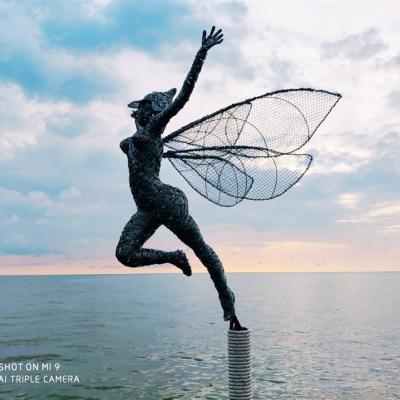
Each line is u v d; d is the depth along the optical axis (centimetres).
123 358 2305
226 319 617
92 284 17925
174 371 2012
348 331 3275
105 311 5084
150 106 608
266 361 2208
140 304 6341
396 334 3108
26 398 1633
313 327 3509
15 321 4019
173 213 585
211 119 668
